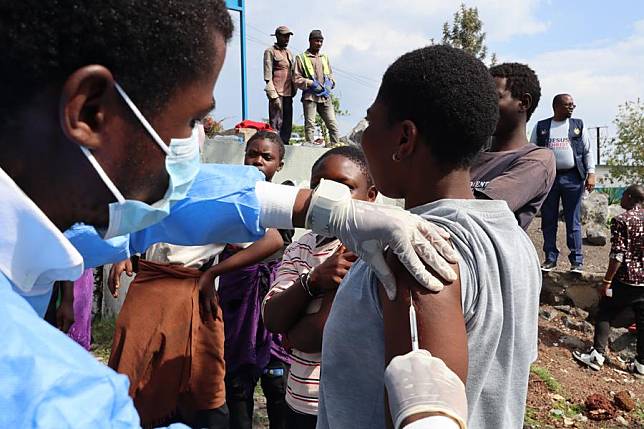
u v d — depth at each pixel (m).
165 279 2.90
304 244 2.40
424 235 1.17
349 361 1.25
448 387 0.93
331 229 1.36
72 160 0.84
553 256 6.70
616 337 6.08
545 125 6.55
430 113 1.22
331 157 2.35
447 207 1.25
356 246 1.27
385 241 1.17
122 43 0.81
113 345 2.91
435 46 1.27
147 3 0.81
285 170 6.94
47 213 0.88
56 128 0.81
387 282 1.15
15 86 0.78
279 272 2.39
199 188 1.48
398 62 1.29
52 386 0.61
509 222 1.29
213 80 0.94
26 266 0.83
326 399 1.28
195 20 0.87
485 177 2.92
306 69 8.09
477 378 1.18
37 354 0.63
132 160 0.89
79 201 0.89
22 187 0.84
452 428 0.86
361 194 2.33
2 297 0.68
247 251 2.88
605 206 8.28
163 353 2.86
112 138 0.86
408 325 1.10
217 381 2.92
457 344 1.08
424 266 1.13
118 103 0.84
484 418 1.23
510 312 1.22
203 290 2.86
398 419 0.91
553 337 6.14
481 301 1.17
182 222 1.49
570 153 6.39
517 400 1.29
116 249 1.39
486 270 1.18
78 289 3.52
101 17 0.78
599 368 5.68
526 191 2.77
